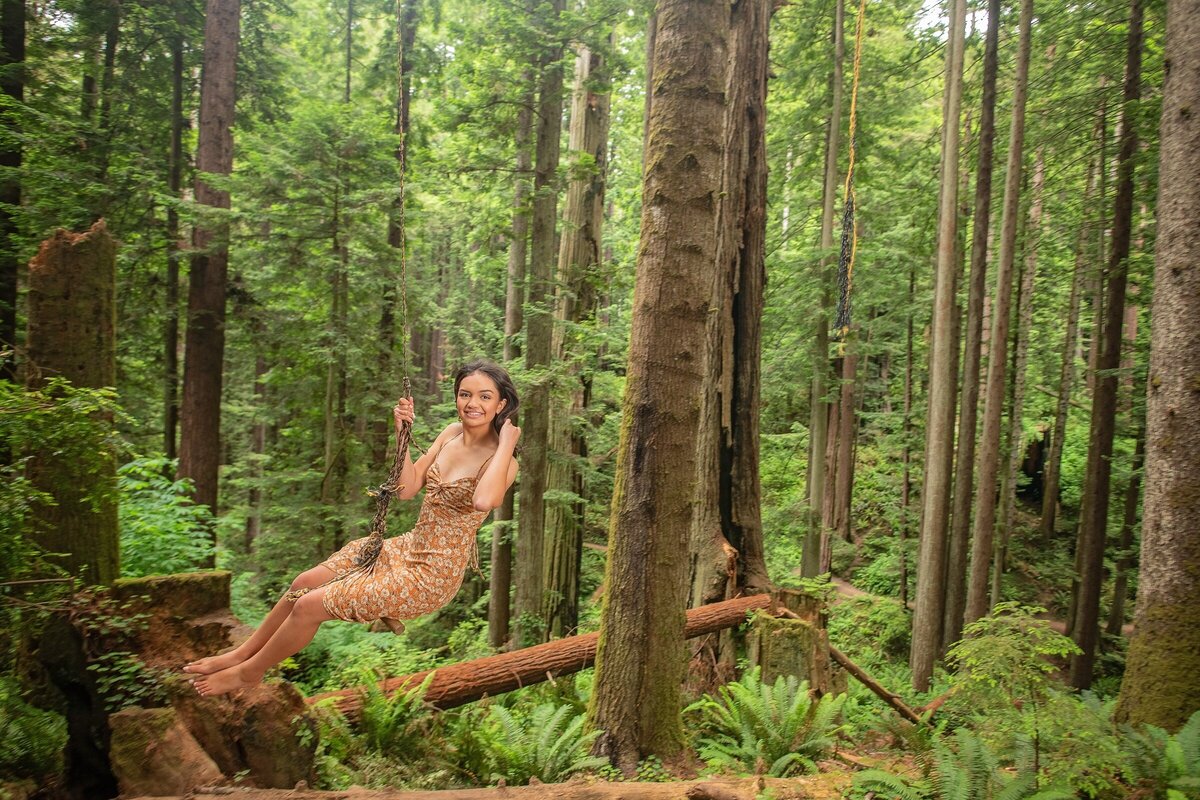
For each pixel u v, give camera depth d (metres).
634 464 6.04
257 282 13.62
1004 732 5.15
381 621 3.13
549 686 7.21
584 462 13.12
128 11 13.18
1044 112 12.75
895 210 17.84
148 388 14.08
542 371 11.29
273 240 12.90
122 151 12.20
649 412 6.01
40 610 3.54
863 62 14.66
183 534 8.08
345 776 4.13
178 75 14.21
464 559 3.20
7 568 3.58
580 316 13.41
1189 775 4.50
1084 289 17.73
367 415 14.44
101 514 4.11
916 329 21.78
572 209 14.14
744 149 10.47
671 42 6.05
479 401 3.23
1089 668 12.27
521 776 5.10
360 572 3.15
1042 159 14.61
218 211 11.97
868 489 23.53
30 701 3.64
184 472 12.68
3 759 3.29
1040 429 22.94
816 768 5.71
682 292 5.99
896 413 19.80
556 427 13.38
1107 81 12.93
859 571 20.45
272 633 3.30
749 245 10.43
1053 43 13.23
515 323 13.77
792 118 15.95
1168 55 6.17
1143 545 6.11
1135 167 11.14
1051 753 4.84
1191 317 5.88
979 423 19.86
